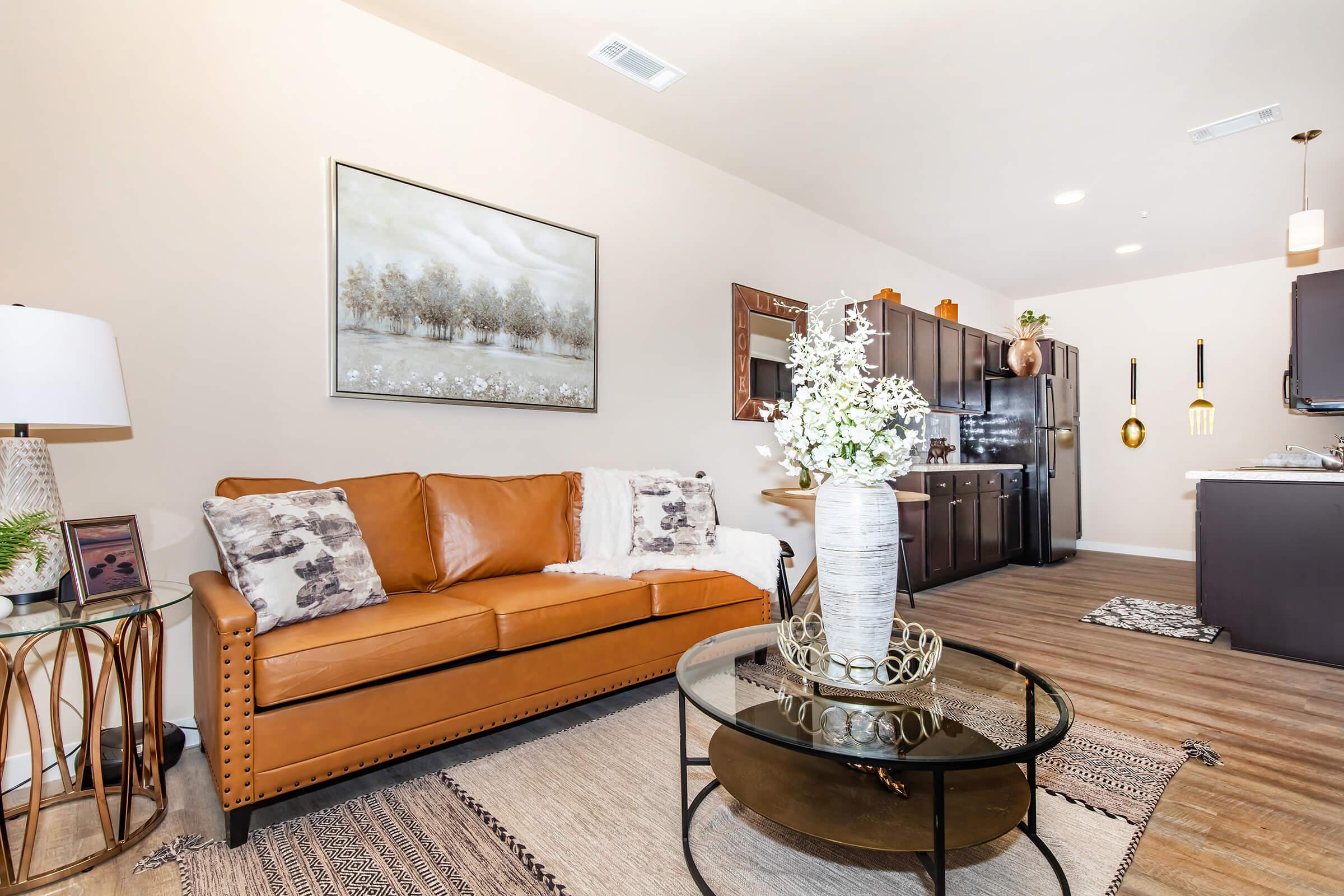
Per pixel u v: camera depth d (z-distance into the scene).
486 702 1.91
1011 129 3.35
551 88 3.01
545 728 2.19
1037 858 1.47
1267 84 2.91
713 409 3.84
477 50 2.71
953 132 3.39
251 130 2.22
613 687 2.25
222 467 2.15
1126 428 6.30
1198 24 2.51
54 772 1.87
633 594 2.31
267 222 2.25
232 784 1.48
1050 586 4.62
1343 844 1.52
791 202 4.34
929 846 1.17
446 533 2.44
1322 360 3.30
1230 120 3.24
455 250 2.69
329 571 1.89
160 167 2.04
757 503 4.11
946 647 1.82
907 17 2.49
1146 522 6.24
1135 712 2.30
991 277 6.20
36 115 1.84
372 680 1.68
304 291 2.33
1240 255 5.48
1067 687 2.57
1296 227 3.35
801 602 4.13
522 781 1.82
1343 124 3.25
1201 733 2.13
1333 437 5.32
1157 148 3.54
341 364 2.39
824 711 1.39
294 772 1.56
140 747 1.88
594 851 1.50
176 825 1.60
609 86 2.99
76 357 1.55
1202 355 5.76
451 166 2.71
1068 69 2.82
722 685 1.51
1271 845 1.51
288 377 2.29
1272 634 2.99
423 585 2.35
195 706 2.00
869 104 3.12
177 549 2.06
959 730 1.30
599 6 2.44
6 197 1.80
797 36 2.62
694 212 3.73
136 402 1.99
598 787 1.79
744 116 3.25
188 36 2.10
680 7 2.44
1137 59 2.74
